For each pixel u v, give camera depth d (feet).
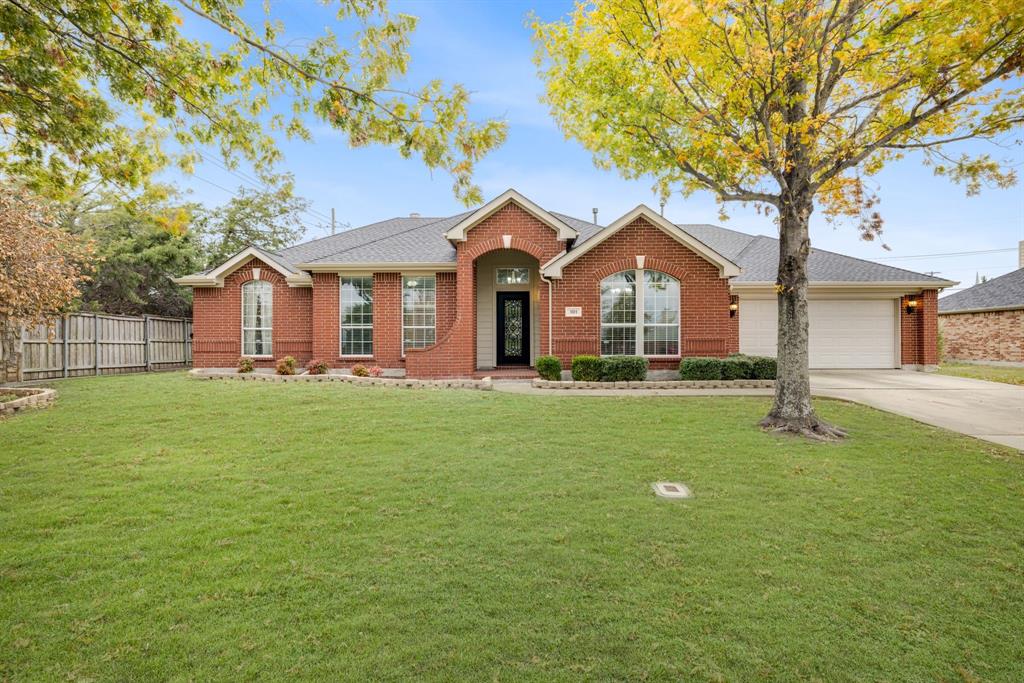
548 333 47.70
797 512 15.58
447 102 17.89
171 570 11.75
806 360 26.55
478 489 17.30
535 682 8.34
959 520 15.12
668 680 8.46
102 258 43.50
